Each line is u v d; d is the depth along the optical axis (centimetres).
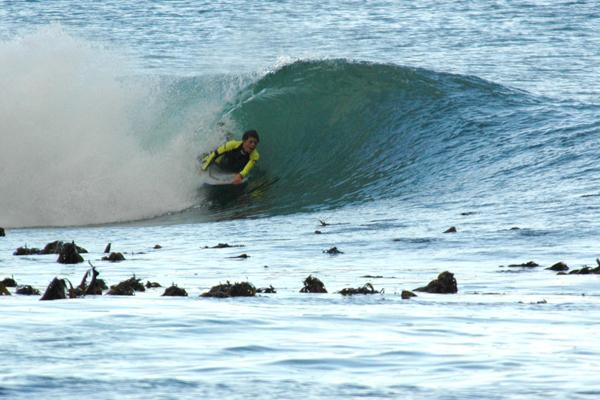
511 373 1077
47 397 918
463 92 8275
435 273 3216
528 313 1788
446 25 19675
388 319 1597
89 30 18400
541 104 8019
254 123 7975
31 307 1628
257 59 14650
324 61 8650
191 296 2155
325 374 1061
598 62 14512
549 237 4284
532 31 18825
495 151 6994
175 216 6594
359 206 6338
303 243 4541
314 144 7806
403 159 7369
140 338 1280
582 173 6159
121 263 3706
